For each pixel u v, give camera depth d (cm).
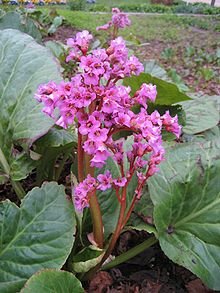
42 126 39
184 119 52
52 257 34
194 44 198
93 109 31
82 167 33
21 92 41
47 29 173
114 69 31
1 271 34
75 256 37
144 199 40
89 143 28
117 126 30
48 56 43
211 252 36
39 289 30
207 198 38
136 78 51
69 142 41
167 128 30
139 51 162
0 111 42
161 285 41
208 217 38
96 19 232
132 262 44
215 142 41
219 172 39
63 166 52
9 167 41
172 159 40
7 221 35
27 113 40
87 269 36
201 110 58
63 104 28
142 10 357
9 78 43
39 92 29
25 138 39
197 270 35
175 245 37
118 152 32
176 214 38
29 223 35
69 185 51
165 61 154
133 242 46
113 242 37
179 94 50
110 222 39
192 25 263
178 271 43
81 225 38
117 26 78
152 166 32
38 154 41
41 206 35
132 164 32
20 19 65
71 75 81
